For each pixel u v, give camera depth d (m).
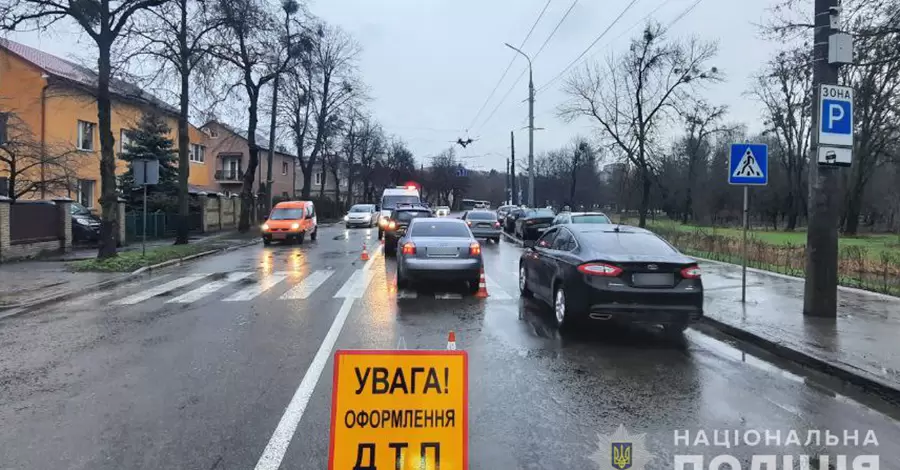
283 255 19.47
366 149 66.00
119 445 4.07
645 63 30.94
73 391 5.27
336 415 3.17
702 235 19.98
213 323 8.30
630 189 46.06
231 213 34.78
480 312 9.19
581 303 7.36
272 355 6.50
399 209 19.20
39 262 16.42
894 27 9.42
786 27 11.34
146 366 6.07
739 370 6.11
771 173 52.72
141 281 13.13
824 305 8.22
